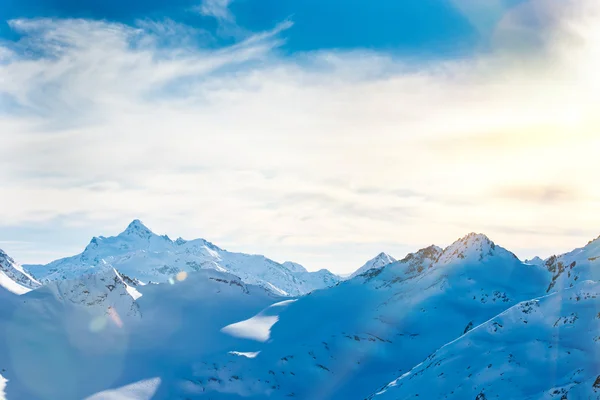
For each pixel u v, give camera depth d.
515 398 160.25
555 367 166.62
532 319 192.88
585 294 190.12
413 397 184.75
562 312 187.62
